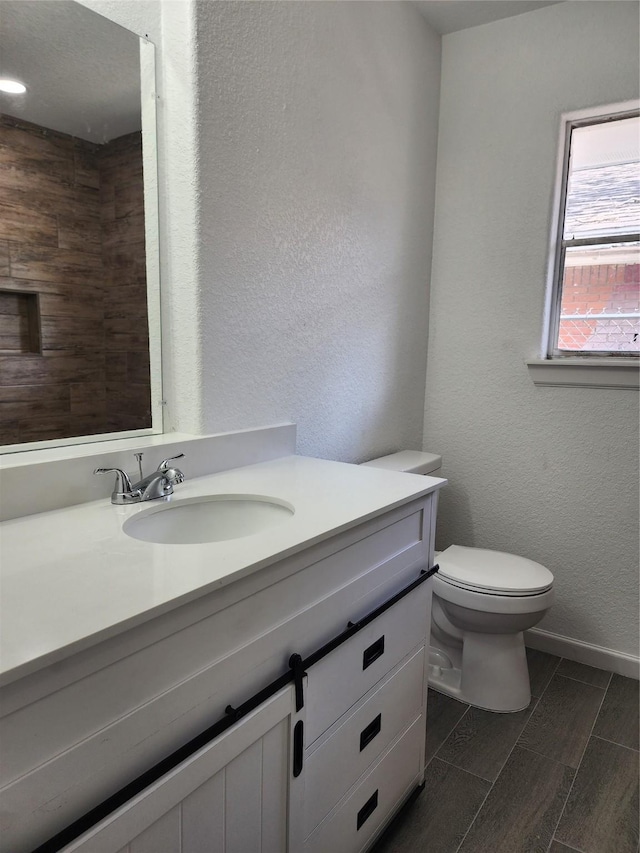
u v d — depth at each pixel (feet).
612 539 6.79
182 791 2.40
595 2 6.23
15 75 3.46
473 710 6.02
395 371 7.08
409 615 4.35
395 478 4.42
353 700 3.67
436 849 4.30
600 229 6.70
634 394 6.47
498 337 7.24
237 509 4.00
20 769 1.87
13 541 2.89
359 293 6.20
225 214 4.44
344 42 5.54
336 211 5.68
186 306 4.38
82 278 3.91
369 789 4.00
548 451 7.07
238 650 2.70
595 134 6.61
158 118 4.26
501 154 6.96
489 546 7.60
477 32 6.97
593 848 4.33
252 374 4.90
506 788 4.92
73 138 3.78
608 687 6.50
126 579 2.43
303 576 3.10
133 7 4.05
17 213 3.53
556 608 7.21
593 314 6.84
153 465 4.02
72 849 1.98
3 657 1.81
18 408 3.64
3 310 3.52
